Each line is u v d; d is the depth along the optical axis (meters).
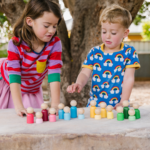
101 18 1.90
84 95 3.53
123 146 1.12
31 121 1.33
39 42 1.80
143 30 14.41
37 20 1.59
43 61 1.89
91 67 2.04
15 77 1.72
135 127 1.21
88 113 1.61
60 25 3.71
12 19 3.31
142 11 5.11
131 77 1.93
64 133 1.12
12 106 2.20
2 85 2.17
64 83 3.70
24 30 1.72
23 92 2.20
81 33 3.54
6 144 1.13
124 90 1.91
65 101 3.71
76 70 3.64
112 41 1.87
